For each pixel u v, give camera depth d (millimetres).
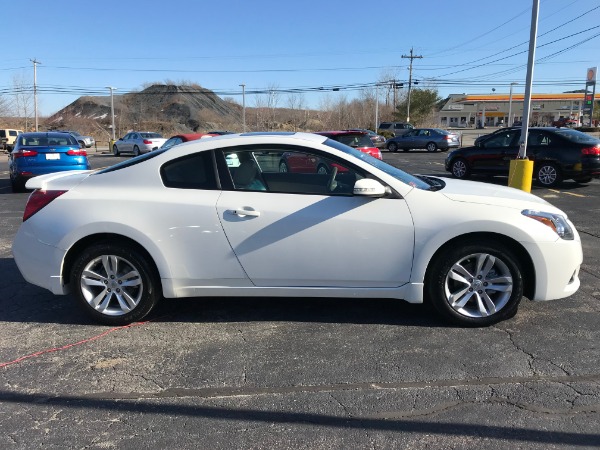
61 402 3043
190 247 3883
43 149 11672
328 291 3924
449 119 83000
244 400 3027
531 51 8867
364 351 3607
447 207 3785
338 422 2791
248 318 4238
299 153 3898
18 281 5301
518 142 12305
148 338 3895
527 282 3924
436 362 3428
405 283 3867
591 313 4207
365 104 69062
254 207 3826
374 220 3768
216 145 3967
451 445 2576
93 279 4043
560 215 3912
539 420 2773
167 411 2930
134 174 3992
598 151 11109
